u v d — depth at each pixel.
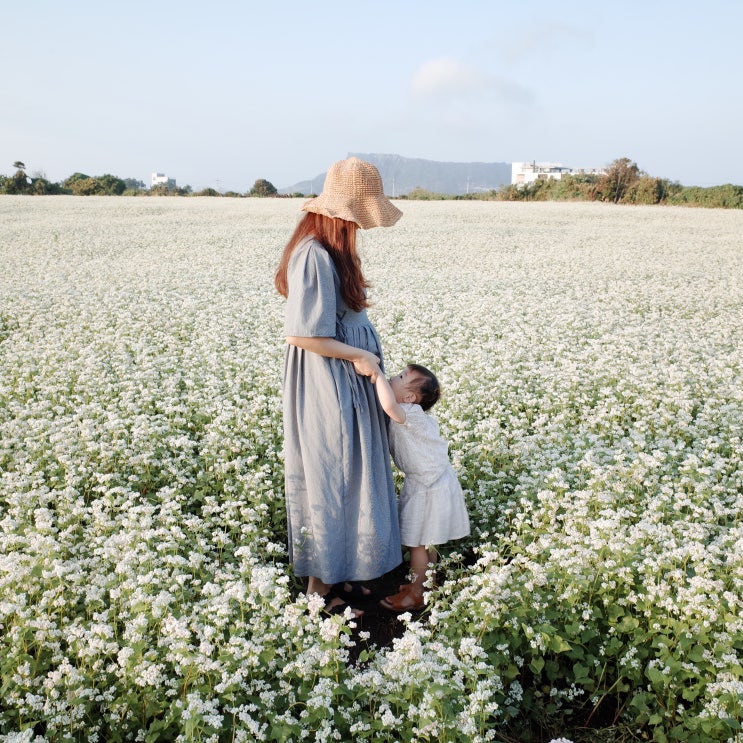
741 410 6.32
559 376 6.89
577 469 4.79
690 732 2.76
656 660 2.95
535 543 3.74
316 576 3.69
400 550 3.87
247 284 12.98
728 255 18.44
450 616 3.24
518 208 36.34
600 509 4.23
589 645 3.23
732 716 2.65
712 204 41.38
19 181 50.84
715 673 2.85
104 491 4.22
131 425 5.61
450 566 4.10
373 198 3.40
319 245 3.40
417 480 3.92
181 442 4.90
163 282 12.97
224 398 6.33
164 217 27.72
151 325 9.20
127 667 2.62
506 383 6.70
